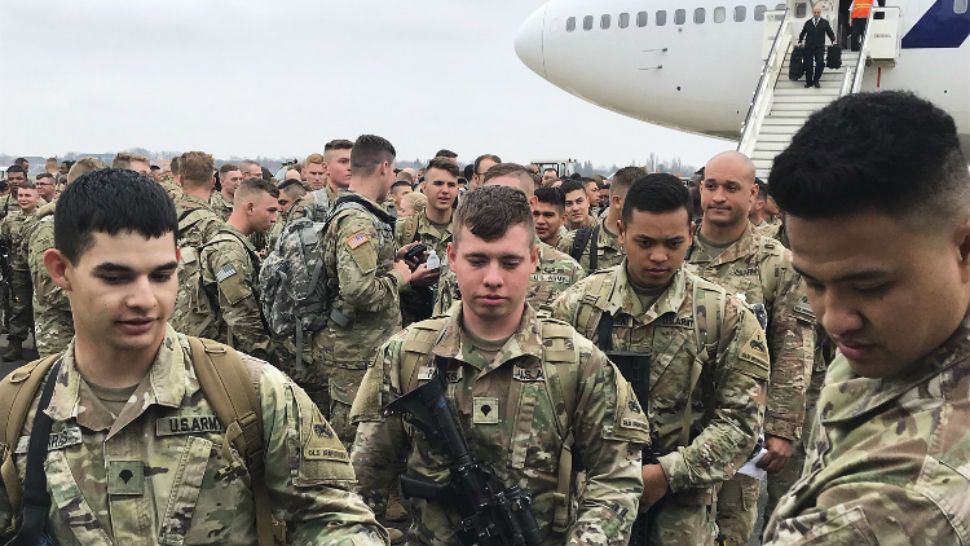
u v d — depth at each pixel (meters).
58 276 1.64
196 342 1.74
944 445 1.15
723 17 15.11
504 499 2.13
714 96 15.48
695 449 2.84
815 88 13.15
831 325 1.22
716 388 3.01
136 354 1.65
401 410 2.23
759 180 5.44
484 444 2.24
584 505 2.19
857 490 1.19
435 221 6.11
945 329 1.20
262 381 1.73
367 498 2.34
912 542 1.12
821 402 1.40
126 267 1.56
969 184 1.16
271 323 4.57
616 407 2.24
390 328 4.59
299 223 4.64
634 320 3.05
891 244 1.14
